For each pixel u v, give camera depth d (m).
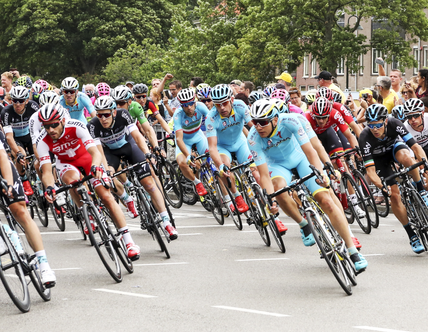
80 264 12.57
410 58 58.19
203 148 17.67
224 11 68.75
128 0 85.88
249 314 8.91
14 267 9.35
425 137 14.75
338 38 56.28
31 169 17.45
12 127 17.30
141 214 13.52
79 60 90.88
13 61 90.19
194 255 13.18
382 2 56.91
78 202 12.55
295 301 9.57
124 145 14.27
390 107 20.47
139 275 11.48
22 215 9.91
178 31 67.81
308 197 11.28
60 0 85.31
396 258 12.51
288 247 13.88
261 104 10.75
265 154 11.88
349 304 9.34
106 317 8.91
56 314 9.14
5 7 86.94
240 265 12.18
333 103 16.73
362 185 15.84
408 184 12.67
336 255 9.99
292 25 59.31
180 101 16.84
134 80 68.38
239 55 60.69
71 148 11.68
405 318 8.60
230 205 16.14
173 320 8.69
